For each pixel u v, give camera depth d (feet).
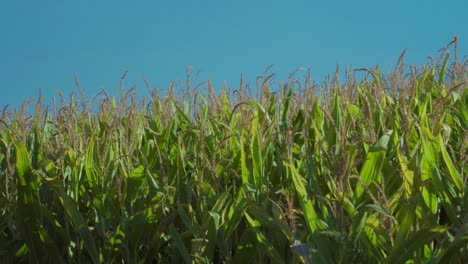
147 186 11.18
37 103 13.05
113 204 10.72
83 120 14.61
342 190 8.13
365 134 10.71
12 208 11.71
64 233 11.01
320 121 11.42
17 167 10.64
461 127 11.57
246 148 10.69
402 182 9.01
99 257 10.39
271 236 9.53
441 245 7.61
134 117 12.64
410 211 7.51
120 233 10.31
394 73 12.82
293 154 11.15
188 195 10.19
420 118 10.31
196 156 11.22
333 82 13.70
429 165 8.44
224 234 9.66
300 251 7.73
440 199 8.89
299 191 8.21
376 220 7.52
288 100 12.51
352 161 8.84
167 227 10.60
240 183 11.00
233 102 14.93
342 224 8.06
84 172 12.01
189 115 15.75
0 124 15.76
